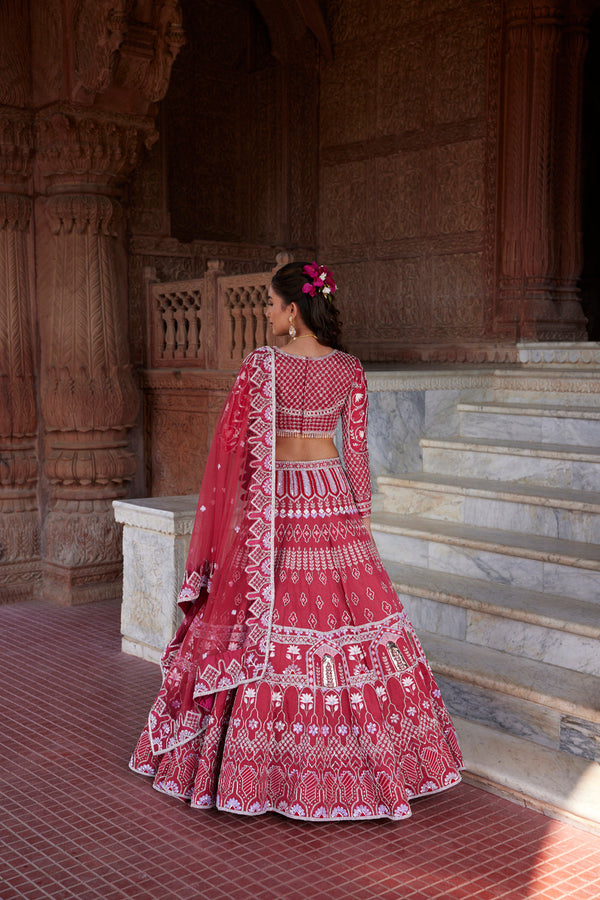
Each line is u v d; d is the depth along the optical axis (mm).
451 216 7234
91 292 6129
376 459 5199
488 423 5402
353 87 7844
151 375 6594
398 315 7684
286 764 3061
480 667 3611
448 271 7285
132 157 6180
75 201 6023
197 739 3242
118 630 5582
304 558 3156
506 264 6891
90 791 3314
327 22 7965
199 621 3291
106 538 6328
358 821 3070
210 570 3273
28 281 6301
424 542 4531
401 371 5332
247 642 3098
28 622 5773
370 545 3314
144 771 3430
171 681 3324
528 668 3604
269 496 3141
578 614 3639
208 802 3125
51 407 6203
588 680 3467
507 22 6727
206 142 7938
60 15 5805
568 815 3020
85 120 5906
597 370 5797
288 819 3090
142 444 6812
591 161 8820
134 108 6055
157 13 5738
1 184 6121
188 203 7852
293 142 7961
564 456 4605
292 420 3199
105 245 6195
